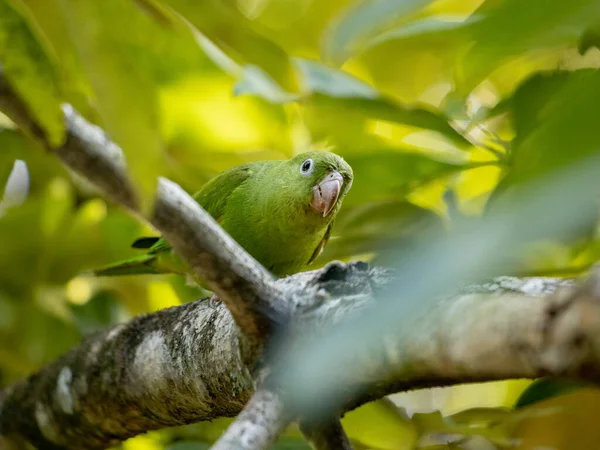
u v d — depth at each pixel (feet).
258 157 27.43
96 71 8.62
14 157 24.68
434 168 17.42
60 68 10.22
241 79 19.30
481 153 18.10
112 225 26.53
